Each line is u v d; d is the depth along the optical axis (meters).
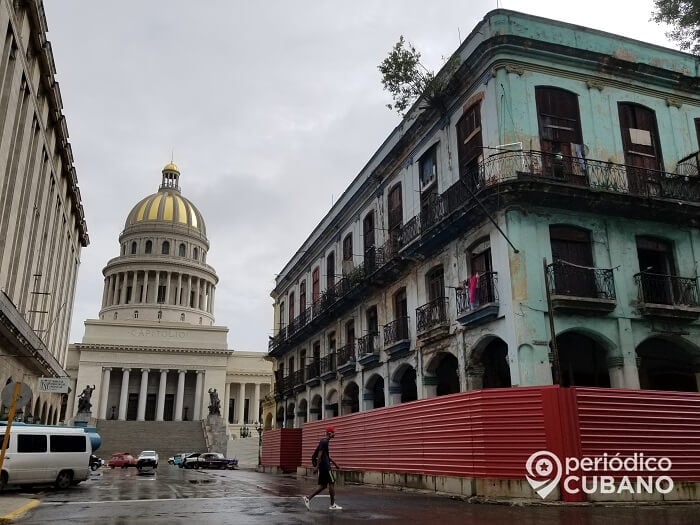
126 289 96.69
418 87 20.27
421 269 21.45
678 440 13.91
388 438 19.28
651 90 19.83
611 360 16.61
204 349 87.44
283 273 41.72
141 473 34.81
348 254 29.58
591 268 16.66
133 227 101.12
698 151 19.11
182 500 14.69
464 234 18.77
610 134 18.75
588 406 13.46
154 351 85.75
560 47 18.59
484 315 16.70
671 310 17.09
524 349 15.59
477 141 18.73
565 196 16.70
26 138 26.23
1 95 22.44
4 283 24.34
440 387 21.77
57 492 17.78
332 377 29.06
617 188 17.59
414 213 22.42
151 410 86.62
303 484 21.83
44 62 27.84
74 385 82.50
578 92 18.70
